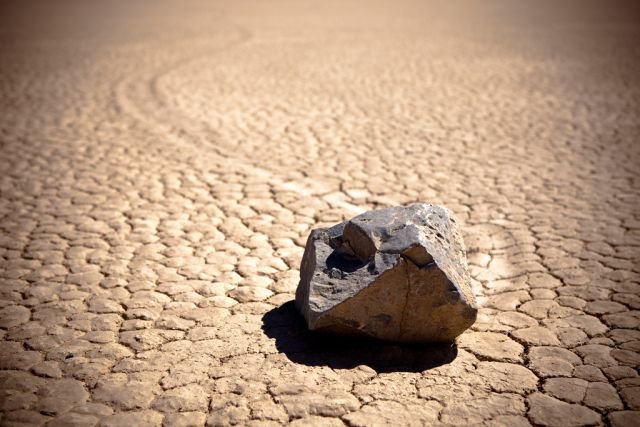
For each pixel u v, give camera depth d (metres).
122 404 3.21
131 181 6.62
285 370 3.48
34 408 3.19
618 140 7.90
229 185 6.50
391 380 3.41
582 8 23.86
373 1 29.05
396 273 3.49
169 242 5.20
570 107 9.52
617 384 3.41
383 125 8.70
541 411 3.18
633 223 5.54
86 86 11.07
